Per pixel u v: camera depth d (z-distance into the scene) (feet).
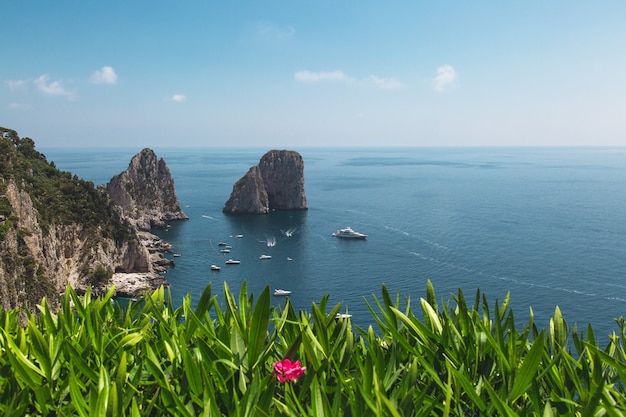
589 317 210.18
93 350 15.96
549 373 14.47
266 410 12.10
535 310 218.38
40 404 12.91
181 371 15.30
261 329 14.03
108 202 313.73
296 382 14.35
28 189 263.70
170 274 305.94
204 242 396.98
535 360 12.57
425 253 333.21
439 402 13.37
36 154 324.19
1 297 189.16
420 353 15.53
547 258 311.27
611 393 13.64
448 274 279.90
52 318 18.79
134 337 16.17
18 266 206.90
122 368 12.72
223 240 403.75
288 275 294.05
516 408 13.71
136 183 499.10
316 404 11.59
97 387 12.88
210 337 15.40
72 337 17.08
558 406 13.33
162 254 351.46
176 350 15.88
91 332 16.42
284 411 11.79
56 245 256.73
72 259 269.85
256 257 341.00
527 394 13.96
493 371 15.14
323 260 324.60
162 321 17.71
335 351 15.49
